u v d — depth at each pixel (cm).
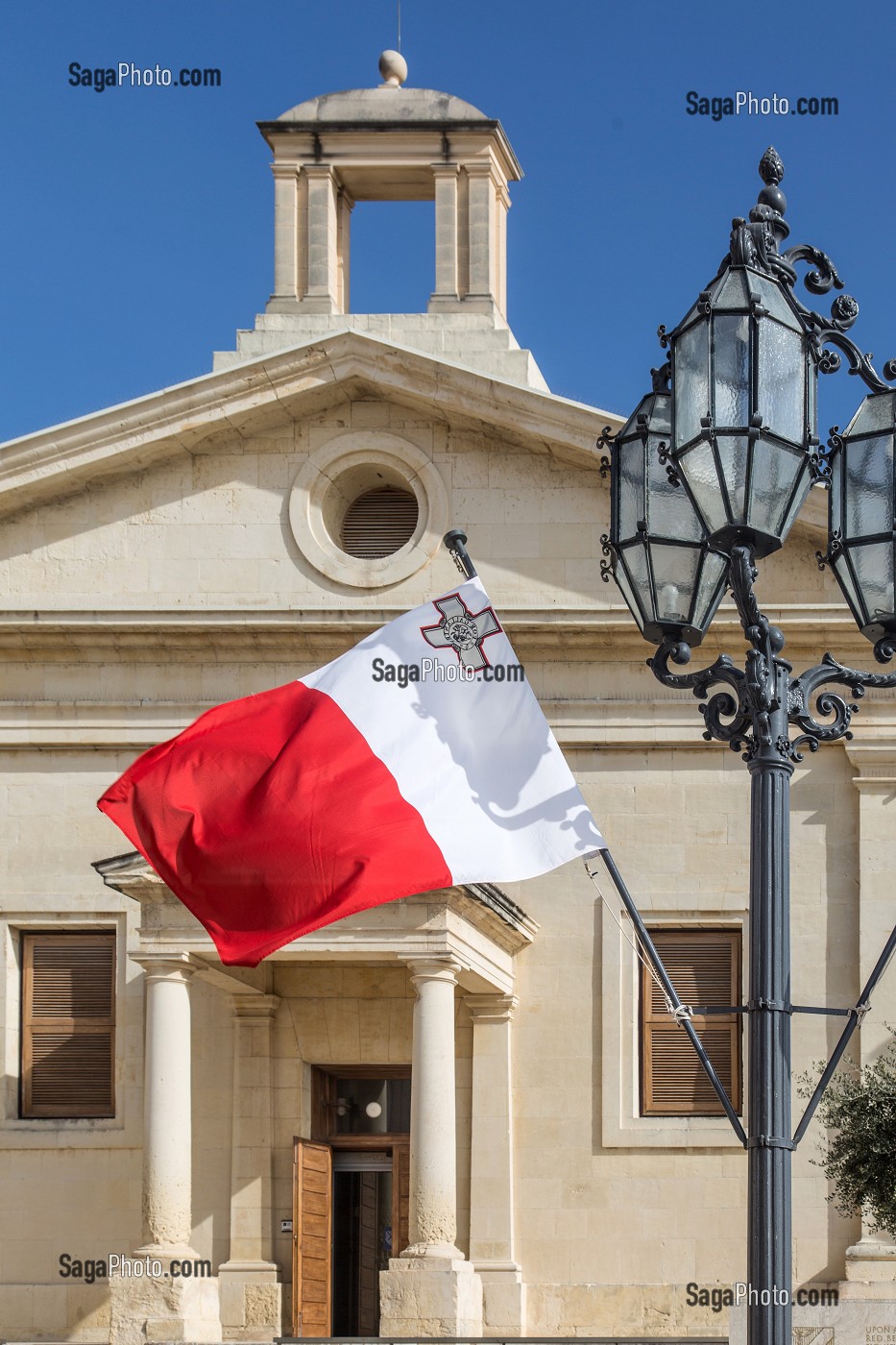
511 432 3122
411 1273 2627
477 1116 2988
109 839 3119
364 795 1717
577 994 3033
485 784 1648
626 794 3080
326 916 1711
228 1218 2998
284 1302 2964
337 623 3080
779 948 1004
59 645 3136
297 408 3172
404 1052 3053
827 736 1051
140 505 3198
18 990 3098
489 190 3369
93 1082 3072
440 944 2675
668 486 1137
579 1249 2952
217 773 1848
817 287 1127
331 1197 3033
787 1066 995
